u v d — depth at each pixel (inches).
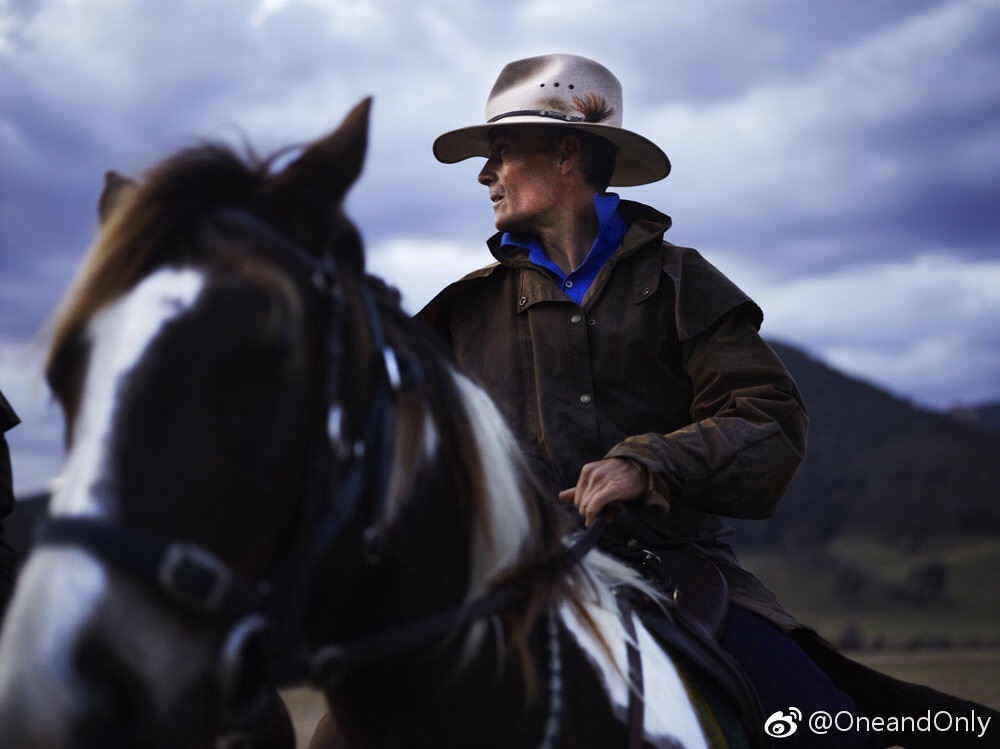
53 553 43.1
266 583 48.5
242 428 46.4
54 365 48.7
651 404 93.8
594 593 71.6
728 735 75.9
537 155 99.8
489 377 96.3
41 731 40.6
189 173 51.1
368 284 62.7
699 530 93.4
